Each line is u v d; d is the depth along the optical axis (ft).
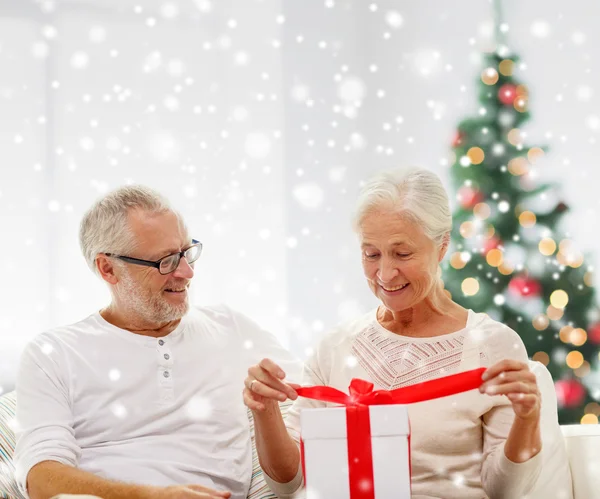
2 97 9.33
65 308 9.41
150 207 5.42
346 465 3.68
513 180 8.95
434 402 4.65
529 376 3.96
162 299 5.35
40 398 5.13
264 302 10.62
